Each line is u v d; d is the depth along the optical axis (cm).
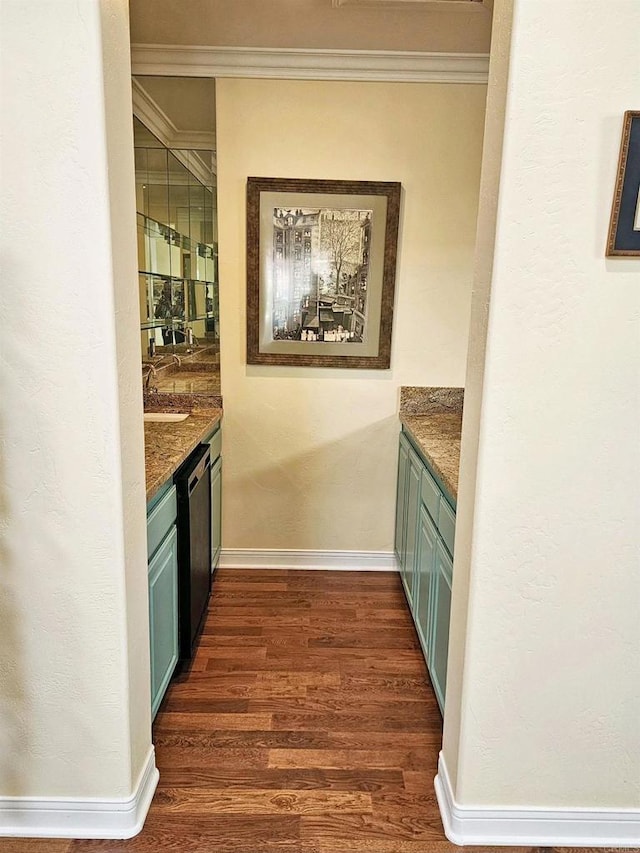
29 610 137
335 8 217
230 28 235
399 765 175
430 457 200
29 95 116
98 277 123
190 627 214
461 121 268
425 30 233
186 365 294
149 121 273
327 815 156
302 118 266
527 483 132
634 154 117
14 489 132
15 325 125
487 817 148
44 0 112
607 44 114
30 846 145
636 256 122
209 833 150
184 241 283
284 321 284
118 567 135
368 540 310
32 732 144
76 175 119
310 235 275
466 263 281
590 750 146
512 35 114
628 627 140
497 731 144
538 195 120
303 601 276
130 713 145
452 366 291
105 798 148
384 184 271
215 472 281
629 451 131
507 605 138
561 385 128
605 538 135
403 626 256
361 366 289
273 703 202
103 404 128
